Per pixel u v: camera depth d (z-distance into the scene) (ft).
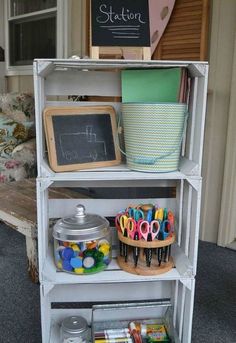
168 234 4.49
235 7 7.72
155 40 8.77
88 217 4.67
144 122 4.06
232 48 7.91
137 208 4.67
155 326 5.25
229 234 8.54
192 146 4.46
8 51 12.78
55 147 4.28
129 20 4.28
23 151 9.32
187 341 4.69
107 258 4.55
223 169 8.47
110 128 4.64
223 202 8.46
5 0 12.41
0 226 9.59
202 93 4.13
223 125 8.34
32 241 6.59
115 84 4.83
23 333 5.43
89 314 5.39
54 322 5.31
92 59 3.99
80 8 10.09
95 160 4.46
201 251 8.33
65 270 4.42
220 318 5.88
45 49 11.61
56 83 4.73
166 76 4.59
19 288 6.64
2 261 7.67
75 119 4.47
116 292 5.42
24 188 7.95
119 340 4.92
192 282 4.38
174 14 8.39
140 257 4.61
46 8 11.28
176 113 4.05
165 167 4.20
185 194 4.72
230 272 7.38
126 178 4.09
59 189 6.70
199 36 8.05
